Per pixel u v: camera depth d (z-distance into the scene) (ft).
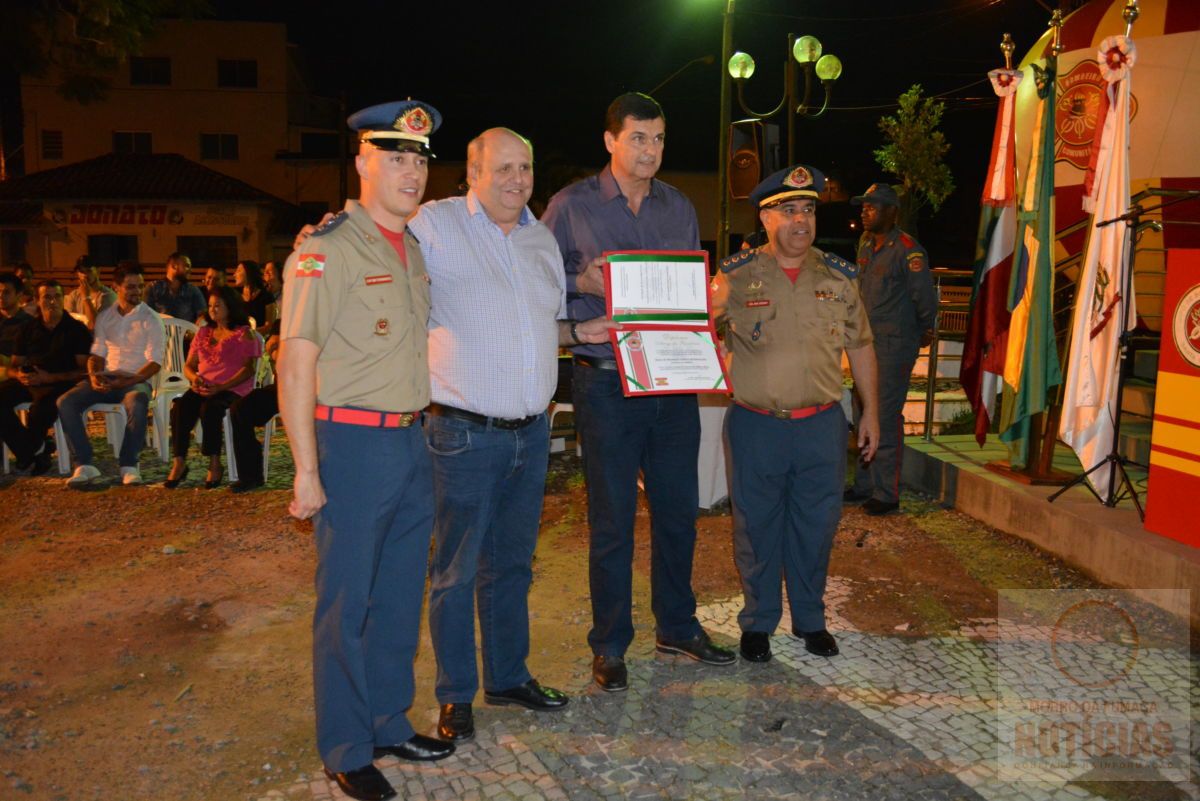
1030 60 24.41
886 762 10.37
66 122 108.78
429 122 9.48
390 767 10.31
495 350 10.36
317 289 9.01
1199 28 22.07
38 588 15.84
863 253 19.94
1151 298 23.30
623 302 11.16
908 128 71.56
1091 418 16.84
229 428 22.54
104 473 24.48
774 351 12.52
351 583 9.61
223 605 15.05
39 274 94.43
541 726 11.21
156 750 10.69
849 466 24.71
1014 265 18.06
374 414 9.47
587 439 11.91
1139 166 22.95
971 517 19.65
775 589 13.15
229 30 107.86
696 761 10.41
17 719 11.35
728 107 36.14
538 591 15.69
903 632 13.96
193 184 99.04
